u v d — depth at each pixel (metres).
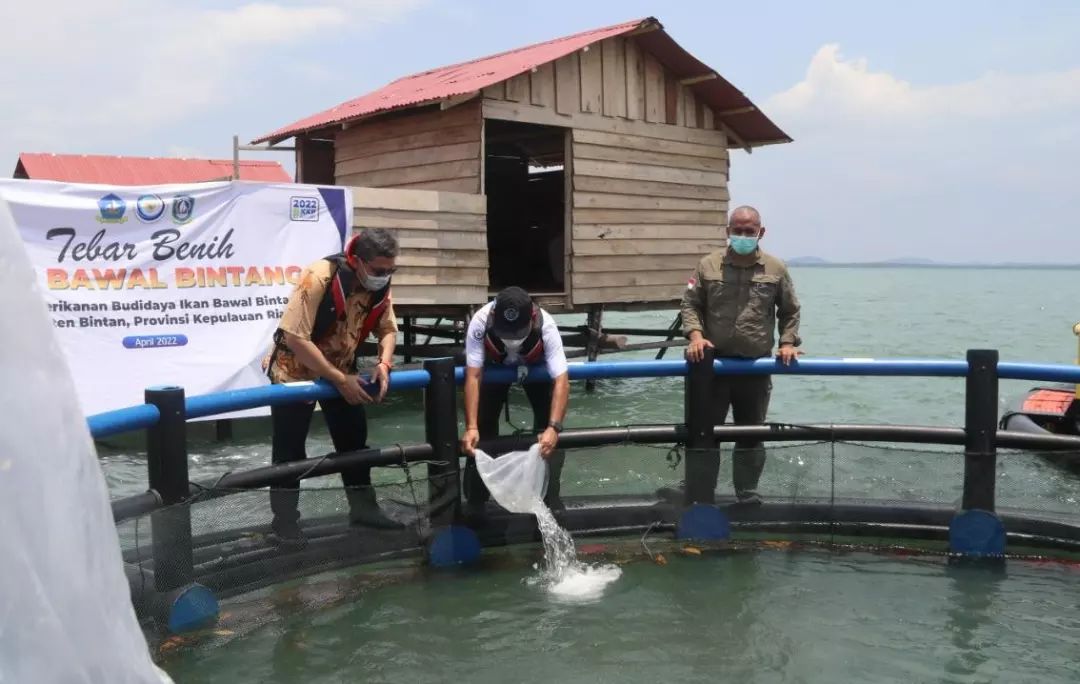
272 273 9.01
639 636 4.09
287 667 3.80
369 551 4.85
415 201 10.77
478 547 5.09
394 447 5.00
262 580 4.43
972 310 39.72
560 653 3.92
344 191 9.45
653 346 13.92
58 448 1.76
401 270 10.71
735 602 4.48
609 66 13.01
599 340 13.21
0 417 1.67
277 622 4.25
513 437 5.25
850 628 4.17
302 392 4.61
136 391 8.34
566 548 5.13
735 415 5.80
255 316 8.93
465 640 4.05
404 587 4.69
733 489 5.42
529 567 4.98
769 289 5.59
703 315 5.71
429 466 5.04
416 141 12.41
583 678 3.70
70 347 8.04
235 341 8.81
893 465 5.38
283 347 4.87
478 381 5.00
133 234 8.29
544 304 12.49
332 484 5.83
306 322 4.59
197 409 4.23
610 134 13.03
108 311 8.20
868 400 11.88
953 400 11.86
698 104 14.20
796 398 12.04
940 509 5.30
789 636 4.09
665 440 5.45
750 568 4.95
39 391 1.74
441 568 4.96
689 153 14.09
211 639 4.05
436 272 11.03
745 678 3.70
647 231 13.53
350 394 4.67
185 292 8.56
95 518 1.84
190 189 8.52
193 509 4.18
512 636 4.10
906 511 5.34
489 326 4.94
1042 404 8.67
